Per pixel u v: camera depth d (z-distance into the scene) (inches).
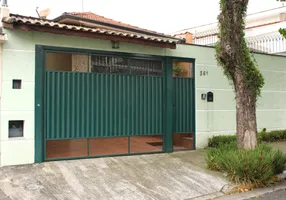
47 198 209.6
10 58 277.4
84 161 300.0
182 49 374.3
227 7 279.3
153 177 262.5
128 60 338.0
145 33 411.5
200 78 388.2
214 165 283.1
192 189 239.3
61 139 297.7
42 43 291.3
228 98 410.3
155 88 353.1
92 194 220.5
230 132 411.2
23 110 282.5
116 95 327.9
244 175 248.7
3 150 274.2
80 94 308.2
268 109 455.8
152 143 353.7
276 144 426.9
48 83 293.6
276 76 464.8
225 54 279.1
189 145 378.9
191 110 380.2
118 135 327.3
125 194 223.5
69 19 370.3
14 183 233.9
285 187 249.6
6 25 269.1
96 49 317.1
